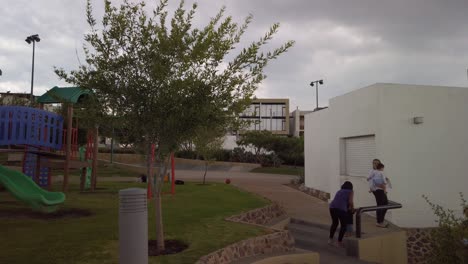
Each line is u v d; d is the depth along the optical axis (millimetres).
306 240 10430
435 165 12055
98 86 6367
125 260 4402
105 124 6559
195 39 6551
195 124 6418
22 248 6195
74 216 9414
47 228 7781
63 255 5852
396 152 11812
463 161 12328
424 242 11062
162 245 6652
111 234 7230
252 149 47406
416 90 12117
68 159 13992
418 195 11828
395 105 11930
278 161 42469
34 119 12781
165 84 6273
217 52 6469
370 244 9633
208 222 8875
